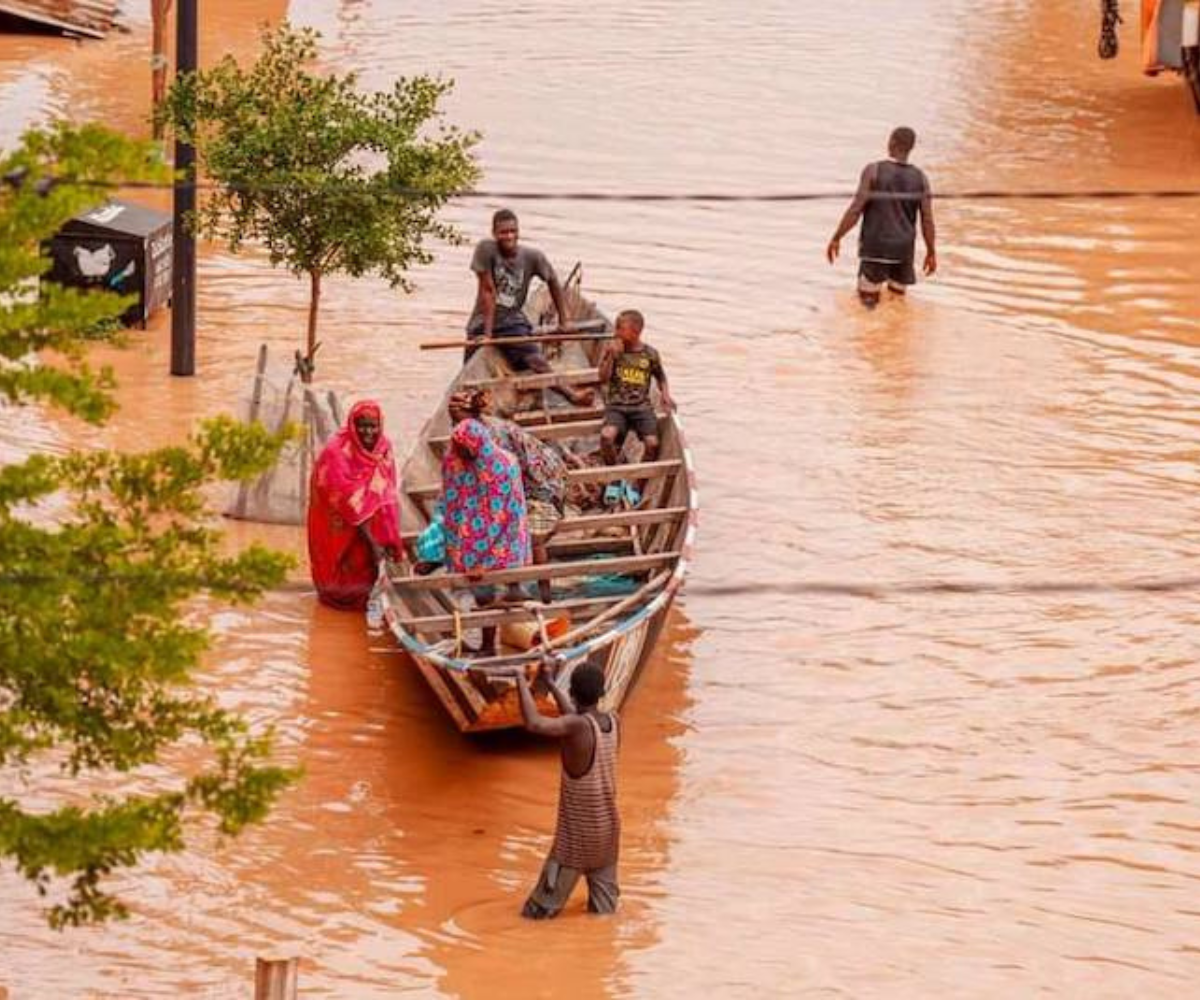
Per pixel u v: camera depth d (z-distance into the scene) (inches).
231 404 2145.7
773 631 1785.2
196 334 2346.2
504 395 2001.7
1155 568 1888.5
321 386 2223.2
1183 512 1999.3
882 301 2522.1
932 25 3949.3
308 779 1556.3
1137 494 2036.2
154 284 2363.4
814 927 1397.6
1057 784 1568.7
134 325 2349.9
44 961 1347.2
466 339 2198.6
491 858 1472.7
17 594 1023.0
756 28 3882.9
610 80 3464.6
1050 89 3484.3
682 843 1491.1
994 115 3316.9
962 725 1644.9
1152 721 1653.5
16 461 1962.4
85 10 3614.7
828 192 2915.8
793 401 2237.9
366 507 1753.2
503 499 1632.6
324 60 3533.5
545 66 3545.8
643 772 1573.6
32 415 2092.8
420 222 2111.2
